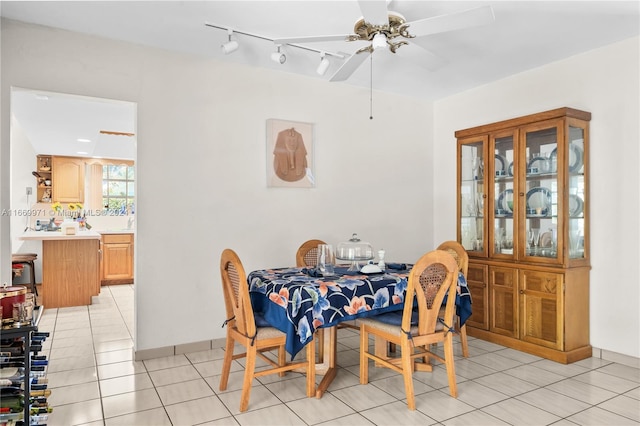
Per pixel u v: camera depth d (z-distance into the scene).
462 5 2.67
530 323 3.48
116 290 6.36
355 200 4.46
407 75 4.11
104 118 4.84
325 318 2.47
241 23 2.95
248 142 3.82
